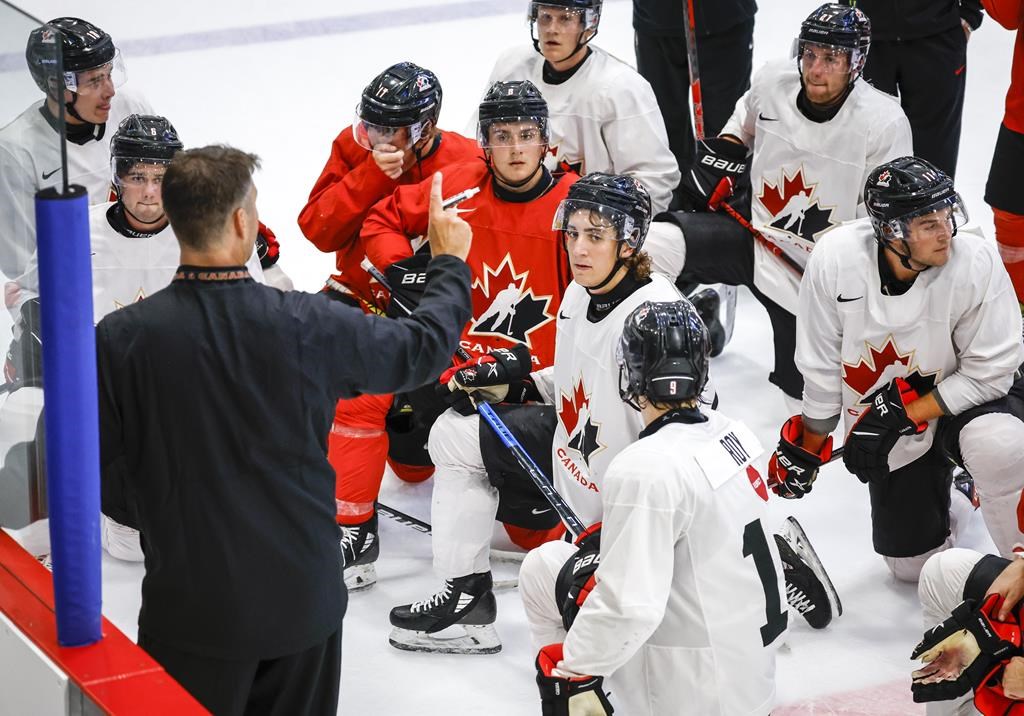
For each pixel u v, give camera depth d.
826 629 12.72
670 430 9.18
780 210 15.70
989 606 9.73
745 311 19.42
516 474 12.55
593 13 15.58
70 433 7.23
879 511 13.13
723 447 9.28
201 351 8.17
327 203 14.91
